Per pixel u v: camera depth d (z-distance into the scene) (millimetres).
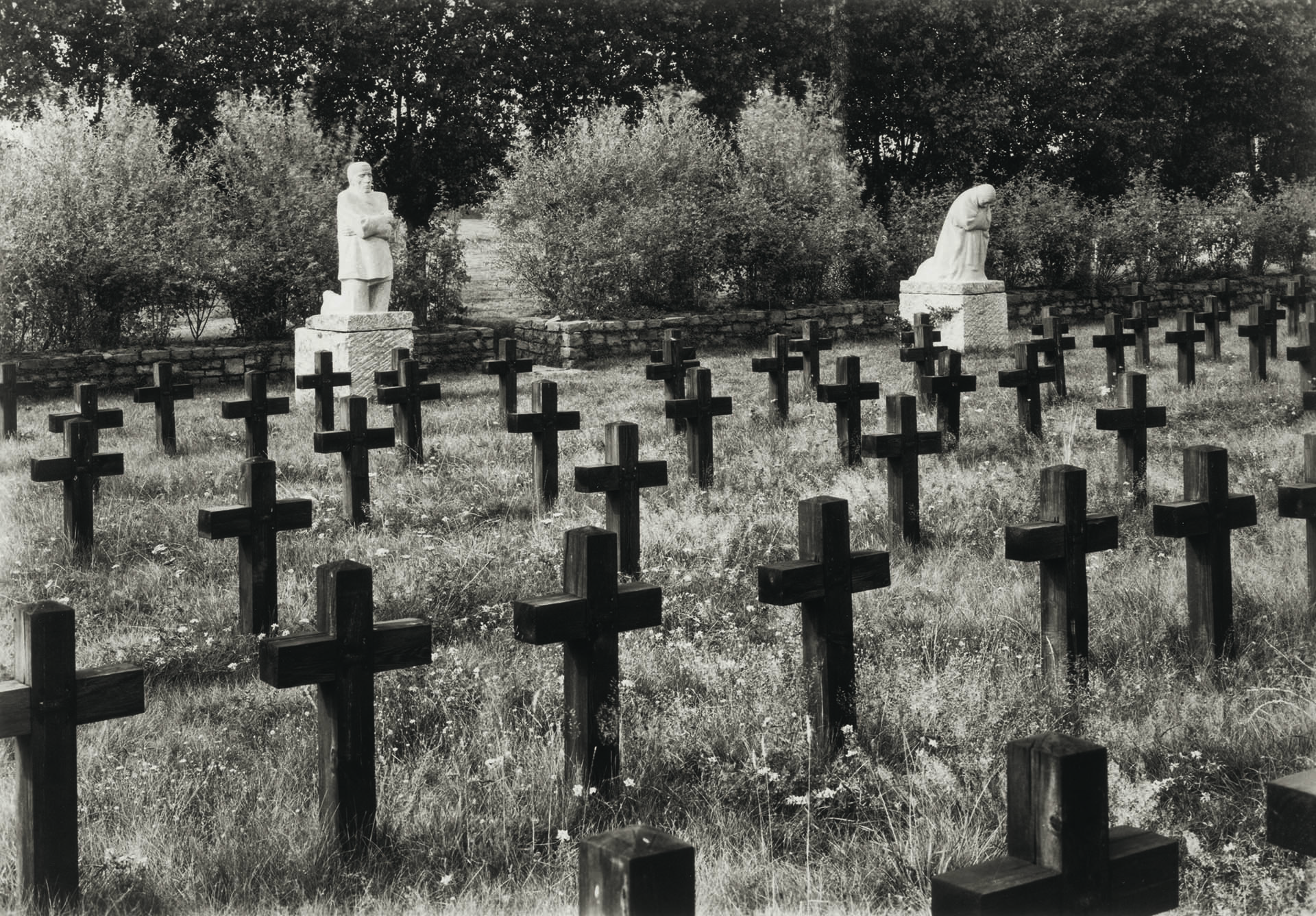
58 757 3863
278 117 22219
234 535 7012
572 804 4605
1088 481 9828
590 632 4637
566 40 27453
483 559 8180
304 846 4363
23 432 14859
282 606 7512
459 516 9672
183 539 9172
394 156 26906
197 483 11281
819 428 13203
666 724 5305
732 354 22391
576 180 23438
